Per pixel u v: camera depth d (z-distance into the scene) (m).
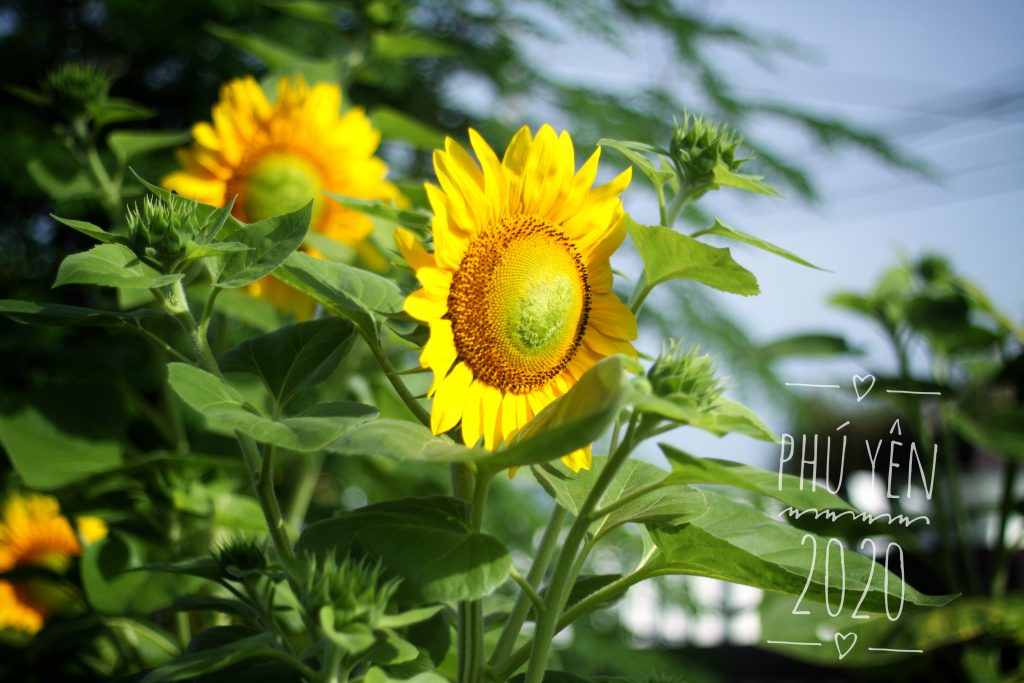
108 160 2.57
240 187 1.49
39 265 3.04
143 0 3.37
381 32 1.95
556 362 0.99
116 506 1.43
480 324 0.96
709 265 0.98
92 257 0.95
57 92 1.57
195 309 1.72
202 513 1.42
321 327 1.07
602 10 4.20
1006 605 1.78
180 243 0.97
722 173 1.07
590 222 1.00
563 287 0.98
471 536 0.91
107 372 1.71
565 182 0.99
